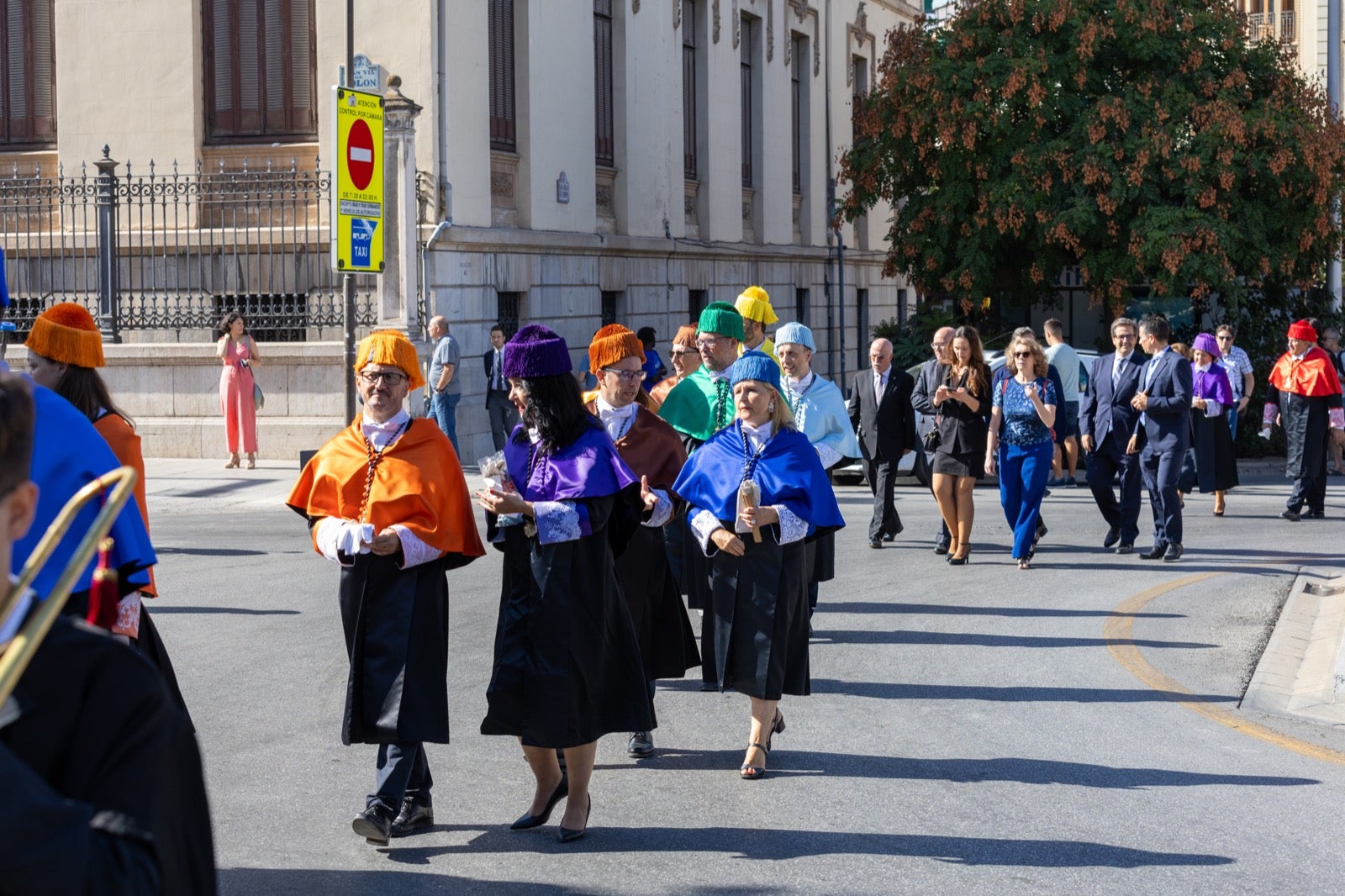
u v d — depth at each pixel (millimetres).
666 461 8109
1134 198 26422
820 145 40938
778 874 6059
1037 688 9312
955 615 11594
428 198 23156
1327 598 12219
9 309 25719
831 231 41688
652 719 6641
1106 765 7621
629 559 7500
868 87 45031
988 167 27734
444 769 7629
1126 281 26516
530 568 6379
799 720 8586
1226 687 9344
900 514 18031
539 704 6270
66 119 25625
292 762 7648
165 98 25141
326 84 24438
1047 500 19734
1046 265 27750
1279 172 25938
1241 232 26156
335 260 21953
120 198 25188
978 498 19969
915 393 14891
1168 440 14227
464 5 23812
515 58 25844
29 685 2312
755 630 7375
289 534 16109
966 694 9156
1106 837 6500
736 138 35406
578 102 27656
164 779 2359
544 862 6211
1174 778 7367
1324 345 23375
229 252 24688
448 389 21969
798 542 7480
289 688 9180
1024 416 13641
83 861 2127
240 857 6238
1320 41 46031
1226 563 14195
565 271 27219
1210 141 25938
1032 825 6668
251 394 22031
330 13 24359
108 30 25344
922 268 29750
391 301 22688
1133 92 26641
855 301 44469
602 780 7445
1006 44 27266
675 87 32094
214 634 10742
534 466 6449
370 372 6500
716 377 9523
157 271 25078
